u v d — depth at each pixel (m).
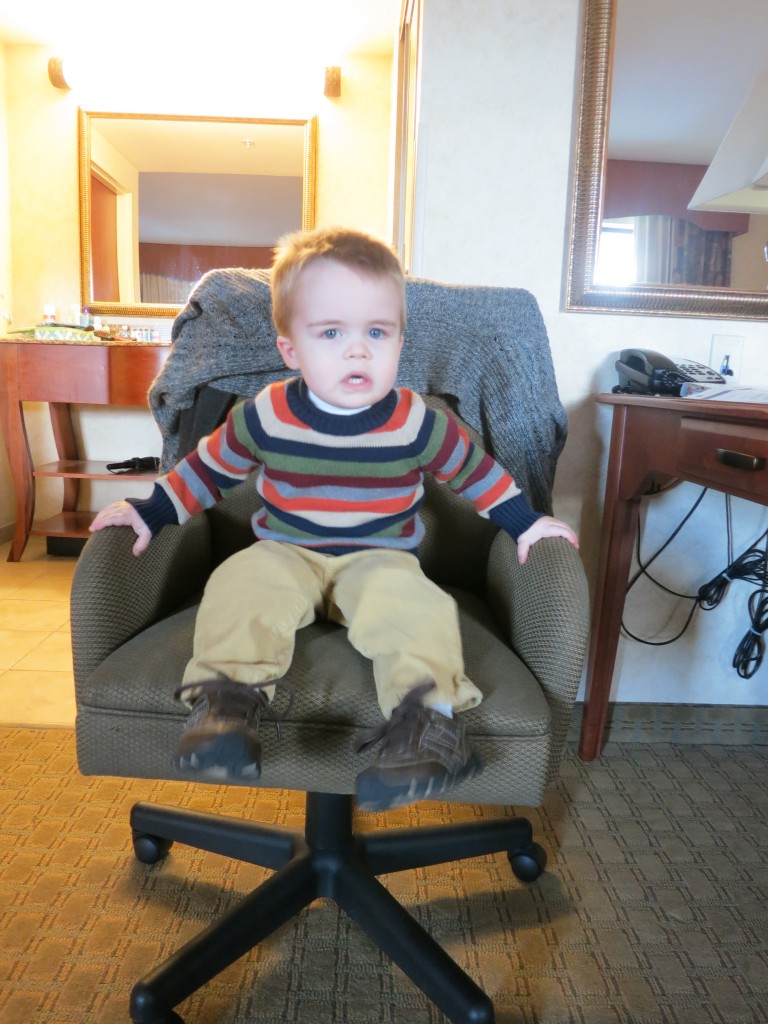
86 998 0.95
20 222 3.34
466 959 1.05
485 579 1.23
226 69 3.29
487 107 1.57
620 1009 0.98
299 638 0.95
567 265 1.61
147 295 3.44
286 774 0.85
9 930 1.07
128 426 3.47
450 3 1.53
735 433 1.05
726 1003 0.99
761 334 1.66
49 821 1.34
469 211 1.60
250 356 1.23
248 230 3.44
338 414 1.01
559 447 1.39
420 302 1.29
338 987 0.99
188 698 0.80
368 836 1.15
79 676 0.90
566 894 1.21
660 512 1.73
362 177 3.38
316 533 1.02
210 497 1.06
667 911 1.17
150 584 1.00
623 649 1.79
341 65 3.31
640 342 1.66
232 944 0.95
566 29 1.54
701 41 1.55
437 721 0.77
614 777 1.60
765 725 1.79
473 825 1.20
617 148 1.59
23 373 2.93
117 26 3.05
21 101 3.27
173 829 1.19
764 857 1.32
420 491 1.07
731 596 1.77
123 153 3.34
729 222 1.62
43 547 3.39
